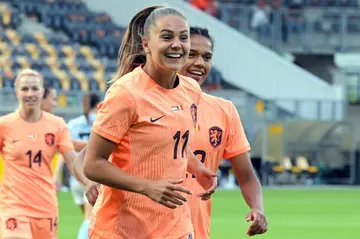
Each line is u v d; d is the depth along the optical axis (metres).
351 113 58.72
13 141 16.31
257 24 58.56
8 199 16.27
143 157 9.13
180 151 9.30
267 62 55.47
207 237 10.75
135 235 9.29
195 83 9.77
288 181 48.97
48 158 16.48
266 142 48.28
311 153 49.75
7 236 16.00
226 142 10.87
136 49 9.92
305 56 61.56
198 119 10.65
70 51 53.06
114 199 9.27
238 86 55.31
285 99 50.09
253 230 10.36
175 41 8.97
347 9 61.78
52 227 16.44
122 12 56.91
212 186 9.64
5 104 42.97
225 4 60.06
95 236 9.45
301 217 32.09
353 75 59.44
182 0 58.81
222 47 55.03
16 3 54.97
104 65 52.47
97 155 9.03
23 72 16.42
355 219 31.64
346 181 50.59
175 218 9.37
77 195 21.72
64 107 43.78
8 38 52.34
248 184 10.80
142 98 9.03
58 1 56.28
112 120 8.96
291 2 61.28
